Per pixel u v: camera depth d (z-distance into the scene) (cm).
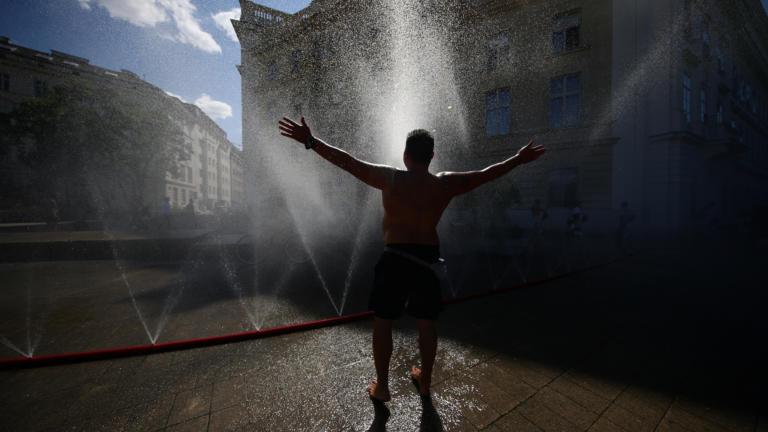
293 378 196
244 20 1411
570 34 1249
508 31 1326
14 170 1719
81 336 264
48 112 1580
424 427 148
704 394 180
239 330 274
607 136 1184
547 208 1241
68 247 679
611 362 219
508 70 1332
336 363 216
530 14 1284
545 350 238
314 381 192
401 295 156
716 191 1554
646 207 1148
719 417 159
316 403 169
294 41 1435
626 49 1150
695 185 1287
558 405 168
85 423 154
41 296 391
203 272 536
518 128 1320
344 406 166
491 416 158
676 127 1100
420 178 159
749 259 714
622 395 178
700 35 1329
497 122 1370
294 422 152
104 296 390
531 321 303
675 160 1112
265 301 365
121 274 525
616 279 498
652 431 148
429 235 158
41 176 1733
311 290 416
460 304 359
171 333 269
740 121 1967
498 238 680
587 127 1213
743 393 181
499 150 1346
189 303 359
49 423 155
